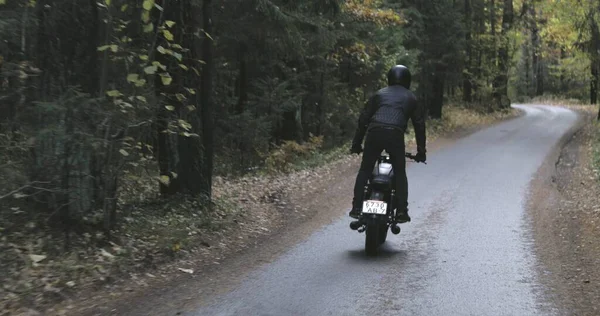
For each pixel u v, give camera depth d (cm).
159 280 572
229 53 1350
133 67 650
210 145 897
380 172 693
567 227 830
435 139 2386
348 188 1236
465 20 3491
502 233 805
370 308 495
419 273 607
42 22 594
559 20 2614
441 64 2798
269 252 706
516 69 6397
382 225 684
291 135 1864
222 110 1620
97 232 632
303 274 604
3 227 575
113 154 662
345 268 629
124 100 631
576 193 1163
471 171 1475
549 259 659
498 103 4119
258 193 1127
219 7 1150
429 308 494
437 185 1257
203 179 888
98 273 555
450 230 828
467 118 3400
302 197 1123
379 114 674
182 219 795
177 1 821
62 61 605
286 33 1226
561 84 6600
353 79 2234
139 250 643
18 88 577
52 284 510
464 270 617
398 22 2044
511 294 532
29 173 597
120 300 506
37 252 558
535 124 3169
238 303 506
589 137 2392
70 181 613
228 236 775
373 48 2053
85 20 621
